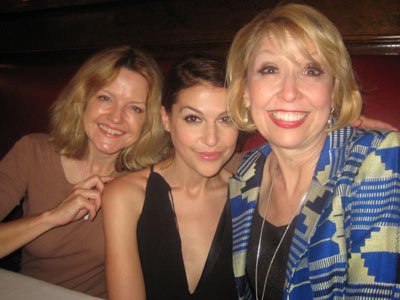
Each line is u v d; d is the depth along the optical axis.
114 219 1.20
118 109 1.37
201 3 2.12
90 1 2.41
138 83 1.38
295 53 0.93
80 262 1.45
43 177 1.48
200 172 1.16
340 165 1.00
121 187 1.24
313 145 1.07
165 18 2.24
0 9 2.68
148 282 1.23
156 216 1.24
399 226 0.84
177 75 1.12
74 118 1.42
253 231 1.19
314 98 0.94
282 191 1.18
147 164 1.54
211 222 1.28
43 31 2.68
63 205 1.26
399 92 1.55
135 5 2.32
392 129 1.18
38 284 0.92
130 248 1.18
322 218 0.97
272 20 0.98
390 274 0.82
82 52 2.54
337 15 1.74
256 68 1.00
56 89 2.50
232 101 1.08
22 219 1.29
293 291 1.01
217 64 1.11
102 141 1.39
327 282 0.93
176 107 1.13
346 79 0.98
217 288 1.22
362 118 1.22
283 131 1.00
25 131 2.61
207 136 1.10
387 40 1.66
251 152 1.36
